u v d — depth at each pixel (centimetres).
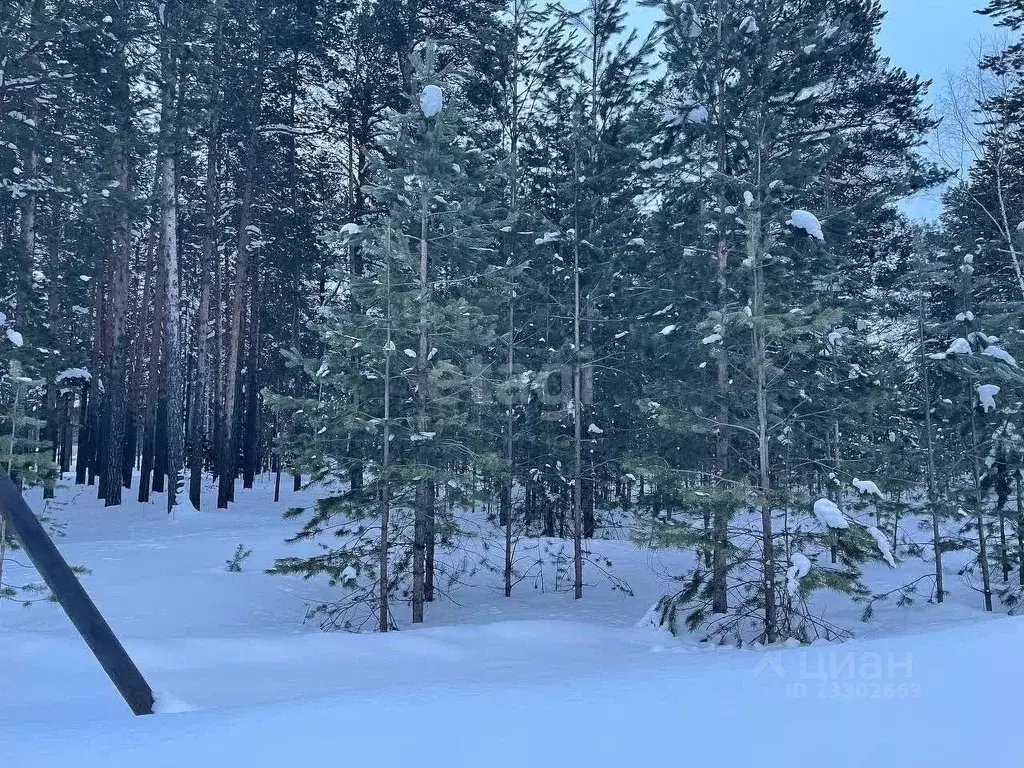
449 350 1608
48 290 2389
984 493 1842
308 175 3119
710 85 1683
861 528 1162
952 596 1936
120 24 1898
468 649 1097
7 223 2425
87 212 2012
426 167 1628
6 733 493
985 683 548
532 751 430
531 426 1980
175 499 2534
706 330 1320
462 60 2548
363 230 1519
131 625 1300
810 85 1647
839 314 1149
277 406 1403
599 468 2027
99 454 3173
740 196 1579
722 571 1295
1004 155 2089
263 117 2939
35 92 1733
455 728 477
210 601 1510
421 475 1391
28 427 1442
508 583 1852
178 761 421
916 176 1925
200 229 3073
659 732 462
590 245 1922
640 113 1902
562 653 1101
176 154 2333
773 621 1213
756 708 511
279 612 1520
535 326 2080
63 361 1811
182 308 4172
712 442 1409
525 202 1994
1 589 1248
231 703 756
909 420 1989
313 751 435
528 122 2150
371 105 2588
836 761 402
